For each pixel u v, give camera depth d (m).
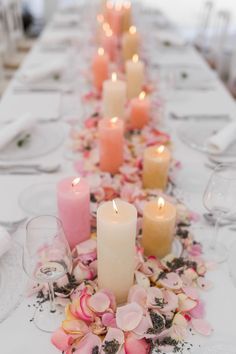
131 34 1.98
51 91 1.83
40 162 1.24
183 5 5.19
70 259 0.76
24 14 4.84
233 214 0.91
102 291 0.75
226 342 0.72
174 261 0.84
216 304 0.79
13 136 1.31
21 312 0.76
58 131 1.42
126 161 1.19
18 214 1.01
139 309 0.71
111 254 0.73
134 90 1.62
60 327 0.72
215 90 1.90
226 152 1.31
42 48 2.49
